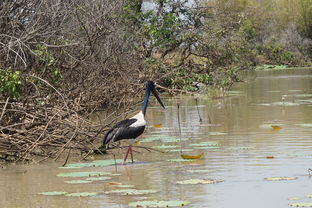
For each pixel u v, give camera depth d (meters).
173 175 12.24
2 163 14.07
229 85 31.58
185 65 31.20
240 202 10.13
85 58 19.38
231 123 19.23
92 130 16.38
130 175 12.40
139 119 13.80
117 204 10.22
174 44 31.09
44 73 17.22
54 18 17.16
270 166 12.69
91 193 10.91
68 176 12.48
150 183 11.63
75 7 19.52
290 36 70.75
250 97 27.72
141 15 30.92
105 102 22.02
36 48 17.25
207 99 27.66
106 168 13.21
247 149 14.64
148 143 16.16
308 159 13.23
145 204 10.05
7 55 14.85
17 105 15.21
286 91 30.31
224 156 13.89
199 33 31.36
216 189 11.00
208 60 31.59
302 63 65.12
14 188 11.61
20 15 16.73
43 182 12.03
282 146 14.84
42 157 14.68
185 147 15.26
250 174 12.05
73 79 19.70
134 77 26.39
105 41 22.23
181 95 29.83
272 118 19.95
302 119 19.45
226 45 31.78
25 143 14.64
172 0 31.42
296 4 73.25
